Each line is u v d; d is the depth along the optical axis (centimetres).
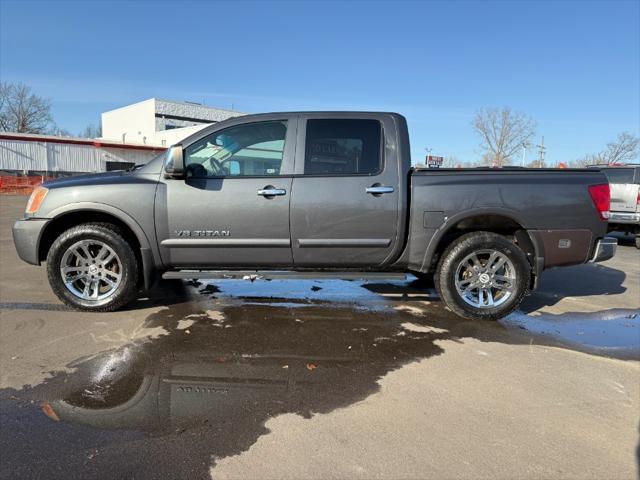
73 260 446
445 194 425
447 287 440
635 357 369
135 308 470
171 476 216
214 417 267
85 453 231
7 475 213
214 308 476
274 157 430
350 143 432
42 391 294
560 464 229
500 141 4647
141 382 310
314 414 272
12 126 6238
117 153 4166
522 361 356
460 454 236
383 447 241
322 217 423
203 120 5978
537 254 435
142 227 423
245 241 426
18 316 438
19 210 1742
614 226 1086
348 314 466
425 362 351
